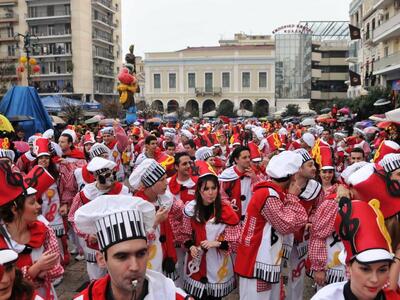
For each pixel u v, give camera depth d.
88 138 11.58
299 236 4.88
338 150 11.79
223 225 4.57
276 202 4.05
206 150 8.40
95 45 63.28
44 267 3.39
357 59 45.22
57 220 6.57
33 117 14.39
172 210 4.83
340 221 2.64
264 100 67.00
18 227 3.51
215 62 67.44
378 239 2.43
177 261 5.02
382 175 3.30
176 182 5.68
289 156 4.20
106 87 66.38
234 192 6.12
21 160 8.59
